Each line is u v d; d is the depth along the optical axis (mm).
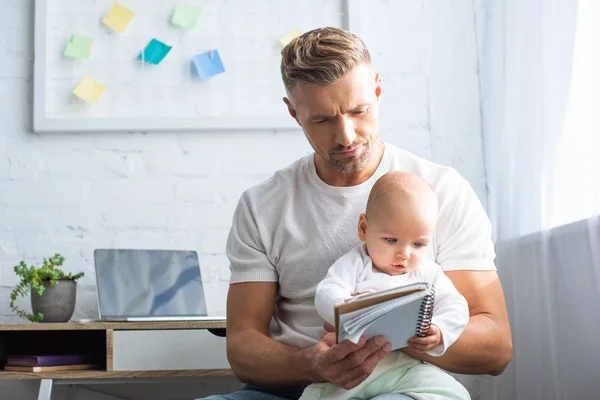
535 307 2041
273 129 2748
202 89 2754
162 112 2746
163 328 2326
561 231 1878
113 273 2496
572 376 1828
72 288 2518
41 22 2756
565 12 1865
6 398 2682
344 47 1393
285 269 1531
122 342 2324
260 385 1512
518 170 2193
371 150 1450
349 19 2758
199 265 2689
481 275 1455
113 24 2760
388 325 1176
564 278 1871
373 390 1331
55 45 2764
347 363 1244
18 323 2467
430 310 1187
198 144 2752
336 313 1138
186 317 2502
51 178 2734
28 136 2748
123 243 2711
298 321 1513
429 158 2754
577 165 1792
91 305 2688
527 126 2143
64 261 2699
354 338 1156
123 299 2459
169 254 2602
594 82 1718
